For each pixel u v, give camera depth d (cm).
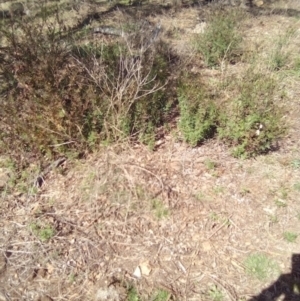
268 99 400
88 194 358
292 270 301
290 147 417
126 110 388
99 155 390
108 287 289
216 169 385
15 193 368
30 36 393
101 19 731
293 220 338
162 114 429
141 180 365
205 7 805
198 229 331
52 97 372
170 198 352
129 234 327
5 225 338
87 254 312
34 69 381
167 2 863
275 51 571
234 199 355
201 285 291
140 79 390
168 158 394
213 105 397
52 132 379
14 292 290
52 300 285
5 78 418
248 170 386
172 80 436
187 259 309
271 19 772
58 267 305
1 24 442
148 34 536
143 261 307
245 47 599
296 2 873
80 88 379
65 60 416
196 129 395
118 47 455
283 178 378
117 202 348
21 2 767
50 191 369
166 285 292
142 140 403
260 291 288
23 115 381
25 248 319
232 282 293
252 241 322
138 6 835
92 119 389
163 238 324
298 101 493
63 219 340
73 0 812
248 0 858
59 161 392
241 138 394
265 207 349
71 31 624
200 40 585
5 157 397
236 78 457
